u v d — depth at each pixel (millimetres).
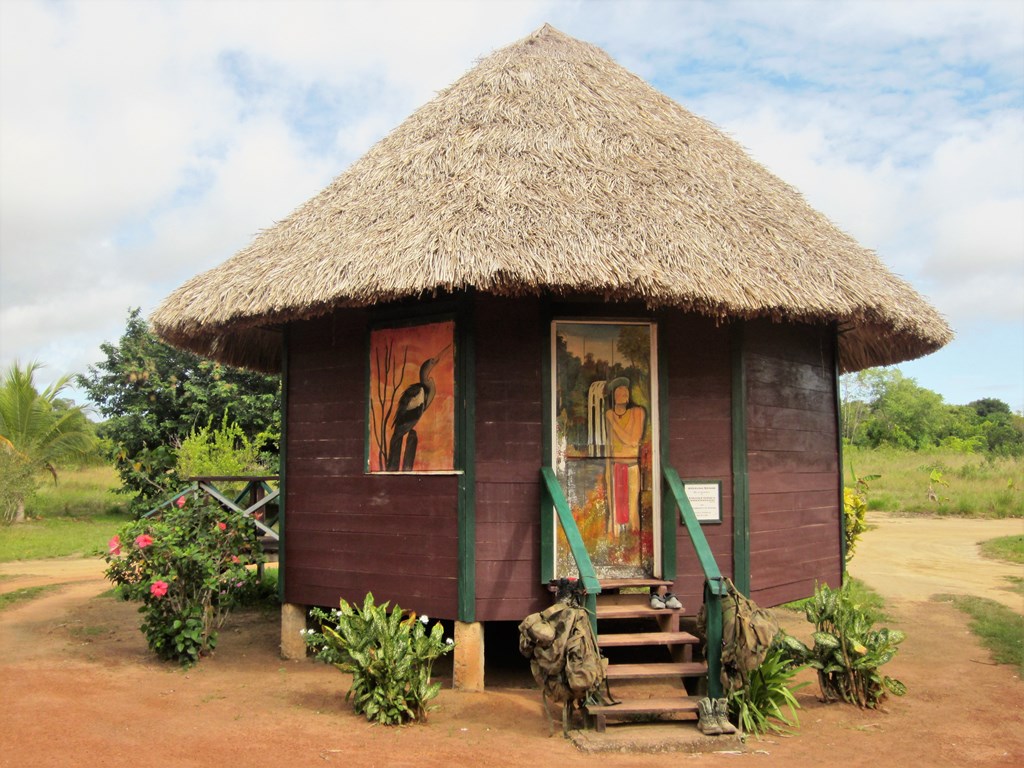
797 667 6883
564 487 7730
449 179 8008
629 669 6566
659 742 5875
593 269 6688
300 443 8586
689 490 7805
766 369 8398
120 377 24422
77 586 13023
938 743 6051
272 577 13039
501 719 6492
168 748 5645
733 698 6309
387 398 8000
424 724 6320
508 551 7426
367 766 5398
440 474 7562
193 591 8289
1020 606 11367
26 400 24422
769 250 7605
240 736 5930
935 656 8734
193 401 23875
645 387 7910
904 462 36938
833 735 6219
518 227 7066
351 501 8141
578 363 7824
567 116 8836
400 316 7980
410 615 7543
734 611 6391
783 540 8406
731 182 8609
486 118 8820
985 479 30516
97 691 7047
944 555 17016
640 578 7742
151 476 18719
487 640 9320
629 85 9961
